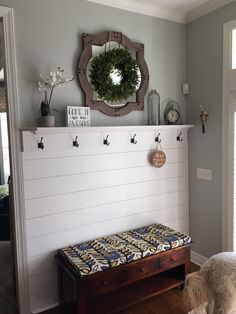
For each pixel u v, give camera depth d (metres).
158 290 2.23
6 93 1.99
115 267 1.96
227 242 2.52
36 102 2.09
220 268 1.44
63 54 2.18
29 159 2.06
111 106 2.41
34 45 2.06
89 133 2.28
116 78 2.36
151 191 2.67
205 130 2.68
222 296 1.37
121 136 2.46
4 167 5.29
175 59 2.78
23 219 2.06
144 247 2.13
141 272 2.07
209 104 2.62
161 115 2.74
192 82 2.79
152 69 2.65
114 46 2.40
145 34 2.58
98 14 2.32
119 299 2.13
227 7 2.38
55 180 2.17
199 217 2.82
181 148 2.85
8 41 1.96
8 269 2.90
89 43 2.26
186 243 2.30
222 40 2.44
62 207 2.21
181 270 2.37
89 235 2.35
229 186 2.47
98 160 2.35
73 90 2.25
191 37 2.76
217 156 2.57
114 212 2.47
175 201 2.84
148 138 2.62
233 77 2.37
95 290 1.90
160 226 2.60
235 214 2.46
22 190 2.05
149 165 2.64
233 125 2.40
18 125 2.02
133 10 2.49
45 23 2.09
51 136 2.12
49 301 2.21
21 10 2.00
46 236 2.16
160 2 2.47
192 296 1.47
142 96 2.56
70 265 1.96
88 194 2.32
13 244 2.19
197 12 2.63
